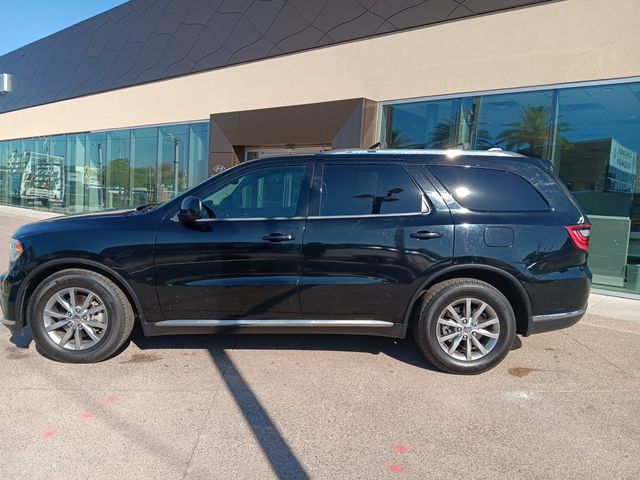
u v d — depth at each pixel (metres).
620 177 7.41
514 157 4.28
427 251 4.03
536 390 3.86
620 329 5.59
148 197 15.20
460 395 3.74
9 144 22.92
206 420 3.26
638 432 3.23
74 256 4.06
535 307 4.10
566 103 7.80
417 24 9.24
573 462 2.87
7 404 3.42
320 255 4.05
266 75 11.69
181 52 13.82
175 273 4.09
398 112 9.60
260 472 2.71
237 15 12.30
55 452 2.84
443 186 4.16
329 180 4.21
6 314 4.17
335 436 3.11
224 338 4.89
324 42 10.59
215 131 12.50
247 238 4.07
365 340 4.95
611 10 7.31
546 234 4.06
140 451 2.88
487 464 2.83
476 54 8.59
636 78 7.16
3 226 14.78
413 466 2.80
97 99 17.05
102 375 3.94
